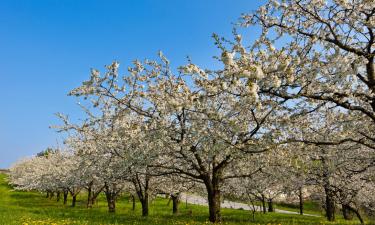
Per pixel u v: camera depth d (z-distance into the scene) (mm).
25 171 68750
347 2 11102
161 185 26250
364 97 10773
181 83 12234
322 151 16047
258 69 8539
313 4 11883
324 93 10820
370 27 11297
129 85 15148
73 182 29531
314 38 10945
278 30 12586
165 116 14836
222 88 9578
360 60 10445
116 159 18750
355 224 19828
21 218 17094
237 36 10461
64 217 19469
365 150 17469
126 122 16875
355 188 21141
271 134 11195
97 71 13711
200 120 12016
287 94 10328
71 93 13750
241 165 17344
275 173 18438
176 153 17766
